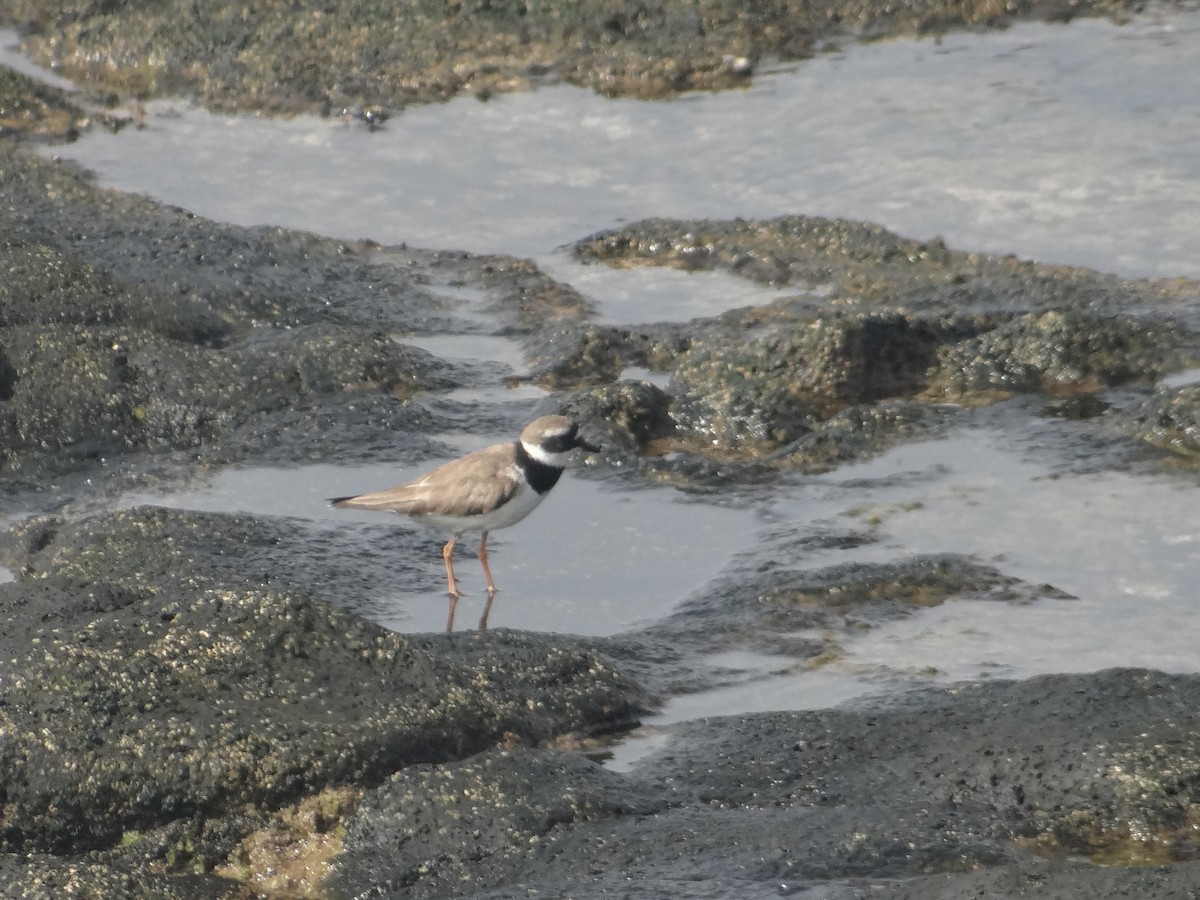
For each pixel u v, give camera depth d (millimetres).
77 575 12211
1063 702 9219
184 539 12680
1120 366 15445
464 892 7988
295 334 16469
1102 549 12250
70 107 24016
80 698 8961
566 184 21016
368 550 12961
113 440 15117
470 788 8523
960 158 20156
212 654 9289
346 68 24234
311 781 8828
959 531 12703
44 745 8758
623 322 17531
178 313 17031
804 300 17391
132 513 12977
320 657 9398
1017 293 16984
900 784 8656
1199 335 15609
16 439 14945
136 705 8977
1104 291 16781
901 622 11297
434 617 11859
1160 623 11023
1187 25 23594
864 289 17500
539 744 9602
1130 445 13938
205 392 15406
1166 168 19344
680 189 20391
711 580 12203
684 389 15500
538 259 19266
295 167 22094
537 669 10062
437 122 23078
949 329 15984
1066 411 14875
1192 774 8180
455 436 15117
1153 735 8461
